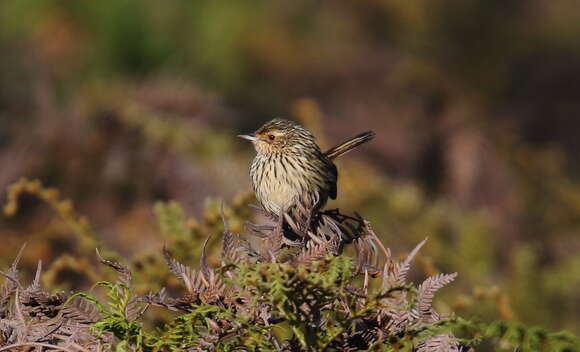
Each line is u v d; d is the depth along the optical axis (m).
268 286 3.27
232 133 12.14
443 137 14.48
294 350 3.43
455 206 12.81
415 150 14.38
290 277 3.30
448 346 3.53
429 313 3.56
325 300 3.33
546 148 15.46
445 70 15.70
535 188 13.74
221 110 12.16
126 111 10.95
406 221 10.98
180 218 7.27
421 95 15.46
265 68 14.99
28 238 9.52
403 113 14.88
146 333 3.53
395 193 11.23
